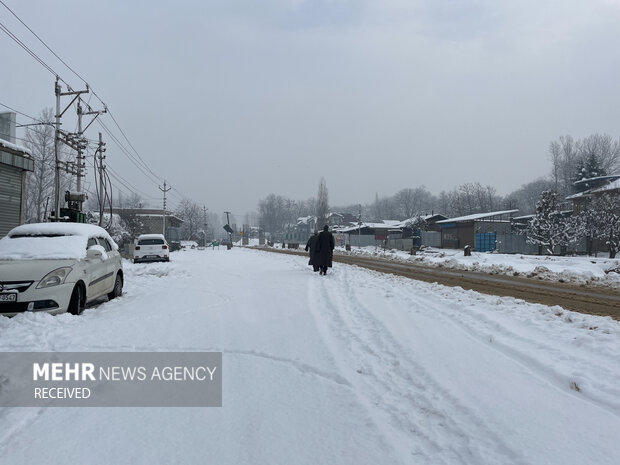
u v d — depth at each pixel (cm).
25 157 1728
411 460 253
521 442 267
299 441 280
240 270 1622
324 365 438
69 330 596
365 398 350
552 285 1199
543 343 488
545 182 9156
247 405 342
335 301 830
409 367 421
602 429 285
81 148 2388
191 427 305
